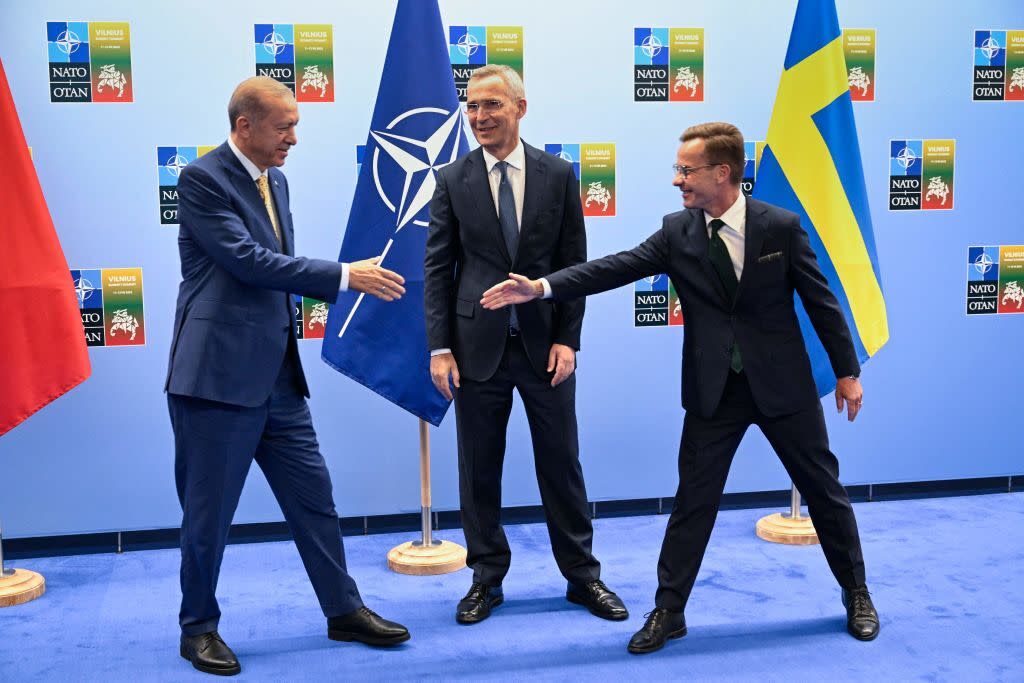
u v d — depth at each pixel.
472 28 4.14
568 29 4.21
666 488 4.45
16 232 3.44
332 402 4.20
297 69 4.05
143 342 4.05
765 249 2.91
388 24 4.10
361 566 3.84
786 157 3.85
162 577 3.76
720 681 2.77
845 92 3.84
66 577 3.76
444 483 4.30
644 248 3.04
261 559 3.94
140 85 3.96
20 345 3.44
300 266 2.80
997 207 4.54
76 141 3.95
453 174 3.21
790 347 2.98
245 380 2.84
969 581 3.50
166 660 2.98
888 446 4.55
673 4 4.27
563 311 3.20
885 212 4.46
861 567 3.09
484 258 3.18
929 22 4.42
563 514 3.32
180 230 2.89
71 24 3.90
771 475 4.53
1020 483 4.67
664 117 4.30
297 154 4.08
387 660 2.95
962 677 2.76
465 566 3.83
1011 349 4.61
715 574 3.64
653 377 4.39
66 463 4.04
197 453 2.85
